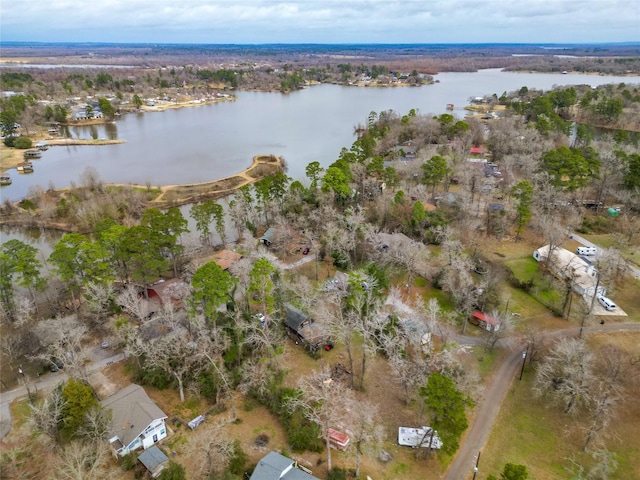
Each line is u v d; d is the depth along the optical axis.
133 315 64.44
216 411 50.44
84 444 43.44
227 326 57.03
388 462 43.94
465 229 85.25
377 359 58.97
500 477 42.12
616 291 70.19
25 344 57.88
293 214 92.88
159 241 70.81
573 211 91.56
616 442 45.97
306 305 63.78
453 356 53.84
